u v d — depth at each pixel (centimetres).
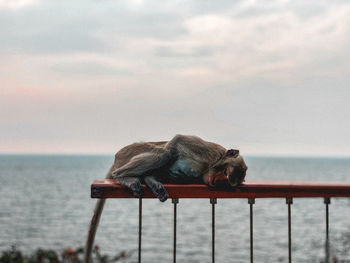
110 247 3169
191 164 409
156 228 4331
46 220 4844
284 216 5275
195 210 6169
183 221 4928
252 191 369
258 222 4775
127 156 441
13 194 8112
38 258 731
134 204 7175
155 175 419
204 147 417
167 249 3153
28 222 4650
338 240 569
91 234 420
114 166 448
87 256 421
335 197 373
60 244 3281
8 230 4056
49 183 11394
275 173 16575
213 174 382
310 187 370
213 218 366
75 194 8338
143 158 410
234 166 371
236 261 2678
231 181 368
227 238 3666
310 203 6919
